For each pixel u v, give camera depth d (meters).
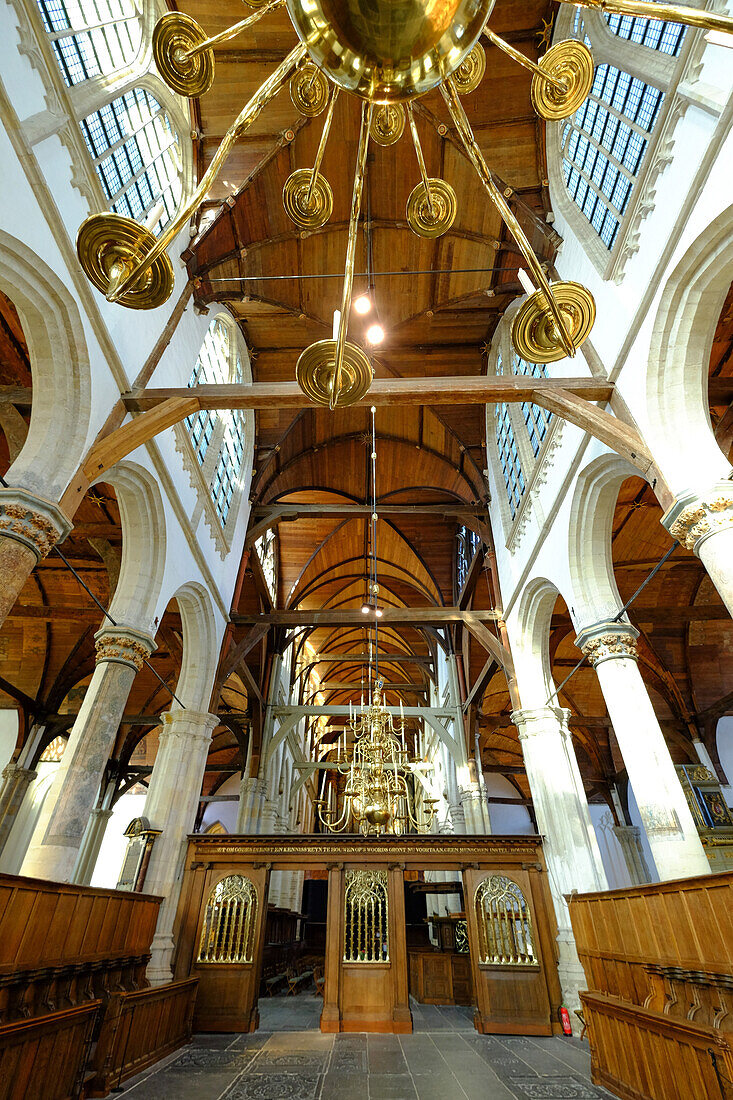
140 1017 6.82
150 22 9.28
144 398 8.37
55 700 17.62
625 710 8.22
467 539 18.78
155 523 9.74
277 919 16.17
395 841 10.27
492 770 22.70
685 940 5.43
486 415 15.69
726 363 9.83
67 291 6.85
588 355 9.05
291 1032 9.05
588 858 9.81
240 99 10.76
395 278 13.38
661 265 7.06
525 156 10.94
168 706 20.34
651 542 13.62
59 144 6.81
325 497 19.50
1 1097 4.39
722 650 16.81
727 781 16.58
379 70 2.46
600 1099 5.69
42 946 5.77
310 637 25.47
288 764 22.31
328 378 3.92
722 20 2.25
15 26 6.05
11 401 8.89
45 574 15.23
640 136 7.88
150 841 10.09
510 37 10.23
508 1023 8.91
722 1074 4.09
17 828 19.45
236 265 12.23
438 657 22.58
